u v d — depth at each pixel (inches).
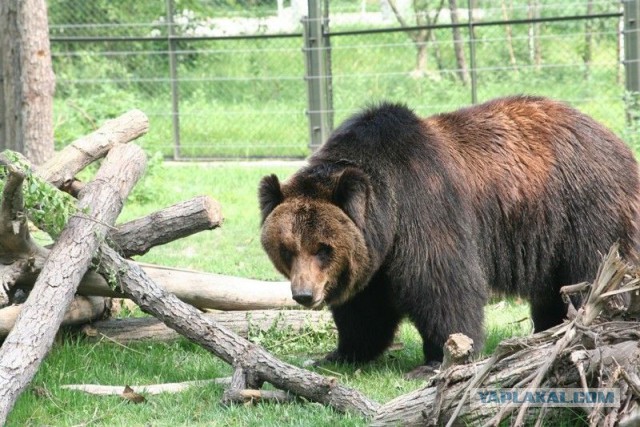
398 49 1174.3
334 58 1163.3
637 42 917.2
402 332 471.8
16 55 727.7
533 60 1167.6
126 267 383.9
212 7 1191.6
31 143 733.3
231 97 1191.6
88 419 343.3
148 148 922.1
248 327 444.8
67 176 445.1
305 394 344.5
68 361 398.6
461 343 293.4
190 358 418.9
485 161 410.3
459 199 394.3
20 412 340.8
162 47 1203.2
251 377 357.1
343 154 391.5
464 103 1111.6
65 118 933.2
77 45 1255.5
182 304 377.7
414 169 388.2
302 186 377.7
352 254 369.1
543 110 427.8
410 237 385.7
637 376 268.7
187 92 1187.3
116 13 1213.1
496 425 273.6
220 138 1094.4
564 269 419.2
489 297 432.5
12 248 387.5
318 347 447.8
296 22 1184.2
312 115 1000.2
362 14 1179.9
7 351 329.1
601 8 1147.3
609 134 430.3
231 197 838.5
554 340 289.9
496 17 1188.5
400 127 394.9
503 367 287.7
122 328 438.9
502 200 408.5
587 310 288.2
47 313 347.9
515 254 414.9
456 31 1131.3
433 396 297.9
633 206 420.5
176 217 418.3
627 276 300.2
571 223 413.7
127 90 1193.4
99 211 403.9
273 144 1064.8
